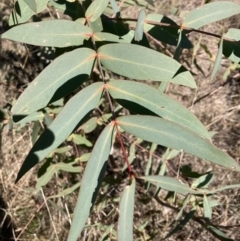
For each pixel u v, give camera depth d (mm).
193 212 582
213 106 930
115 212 796
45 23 383
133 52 377
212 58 785
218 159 342
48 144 356
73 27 395
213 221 838
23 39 378
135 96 375
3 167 896
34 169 892
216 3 441
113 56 382
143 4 656
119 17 494
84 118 366
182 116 372
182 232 832
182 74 390
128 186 363
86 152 803
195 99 905
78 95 364
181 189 435
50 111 595
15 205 889
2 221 889
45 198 728
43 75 362
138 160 879
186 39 478
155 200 795
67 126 361
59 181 784
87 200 352
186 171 646
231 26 948
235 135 921
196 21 442
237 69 828
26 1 367
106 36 406
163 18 472
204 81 930
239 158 916
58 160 709
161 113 374
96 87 373
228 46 445
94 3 426
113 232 725
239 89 937
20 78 908
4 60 914
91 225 720
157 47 770
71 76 373
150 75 377
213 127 924
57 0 487
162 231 823
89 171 353
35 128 594
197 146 345
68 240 347
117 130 365
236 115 926
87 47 401
